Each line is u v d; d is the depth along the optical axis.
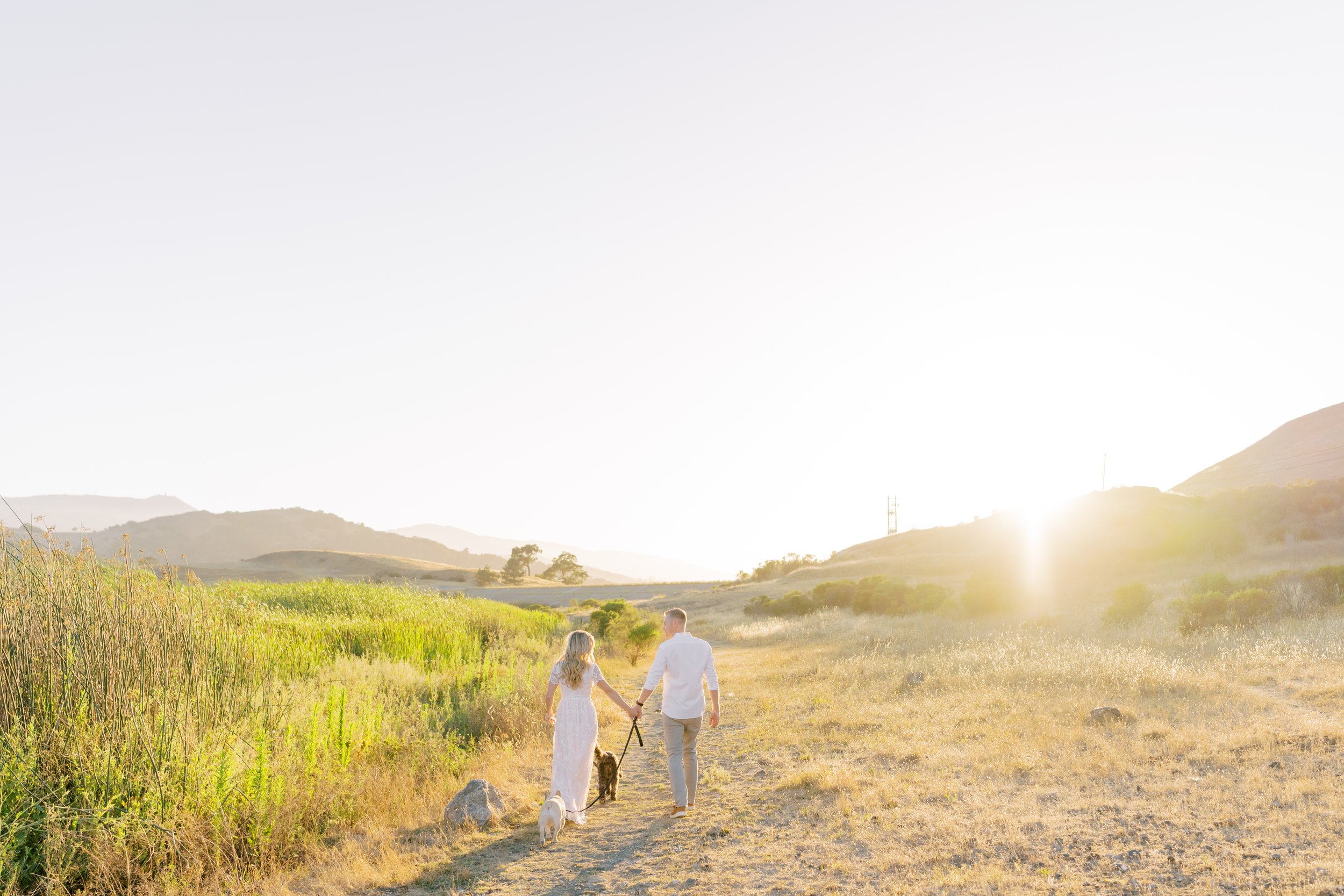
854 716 10.91
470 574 151.75
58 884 5.06
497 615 26.91
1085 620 21.72
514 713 10.58
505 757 9.09
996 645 16.89
